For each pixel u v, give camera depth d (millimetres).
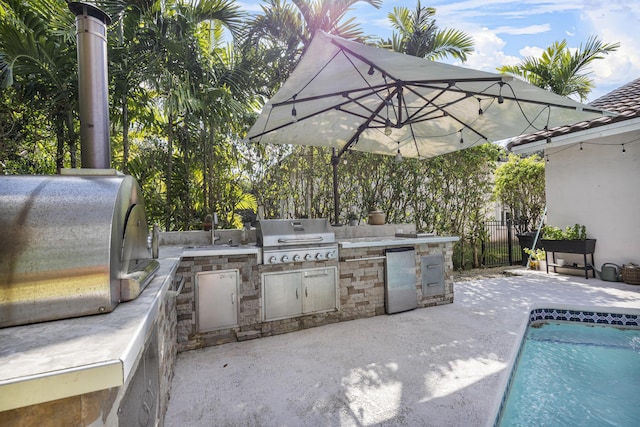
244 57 5082
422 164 7078
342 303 4281
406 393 2525
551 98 3527
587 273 6504
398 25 6523
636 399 2764
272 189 5668
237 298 3650
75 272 1192
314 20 5348
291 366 3016
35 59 3447
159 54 4082
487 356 3154
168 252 3334
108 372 818
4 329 1072
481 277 6910
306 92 3529
